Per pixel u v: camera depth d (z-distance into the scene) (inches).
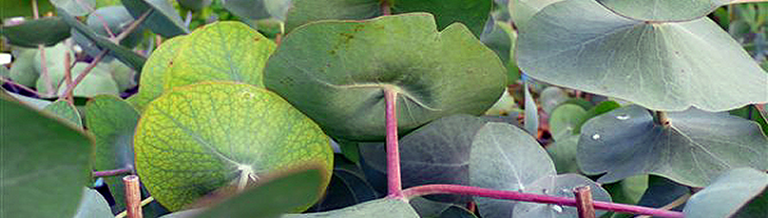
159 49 13.8
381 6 14.4
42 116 7.7
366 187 14.6
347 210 10.9
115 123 13.8
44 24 20.0
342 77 12.4
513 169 13.2
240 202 6.4
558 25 13.7
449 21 14.6
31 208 8.4
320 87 12.5
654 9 11.8
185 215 11.0
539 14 13.9
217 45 12.9
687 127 14.3
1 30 19.9
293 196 6.7
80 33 19.4
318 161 12.2
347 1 14.1
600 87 12.8
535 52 13.5
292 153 12.1
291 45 11.9
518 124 15.7
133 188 11.1
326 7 14.1
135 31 20.5
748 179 10.9
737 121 14.3
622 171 14.3
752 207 10.5
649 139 14.4
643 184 16.1
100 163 14.2
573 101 21.2
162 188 12.0
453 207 13.8
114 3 23.3
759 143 13.8
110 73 24.5
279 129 12.0
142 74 13.7
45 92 23.3
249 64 13.1
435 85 12.9
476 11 14.3
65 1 17.8
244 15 19.5
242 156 12.0
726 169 13.6
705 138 14.0
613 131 15.1
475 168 13.1
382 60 12.2
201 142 11.8
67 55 19.7
